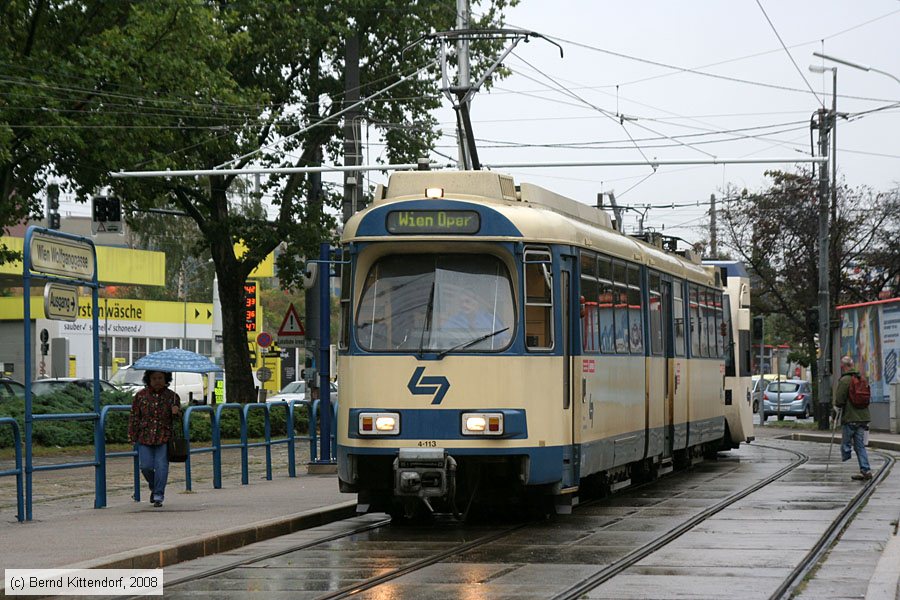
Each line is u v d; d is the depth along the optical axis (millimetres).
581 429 17875
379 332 16609
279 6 40750
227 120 39000
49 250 17219
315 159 45125
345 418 16734
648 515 18453
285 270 44938
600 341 19156
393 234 16703
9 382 39938
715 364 29281
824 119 45438
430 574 12945
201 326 81188
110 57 34031
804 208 55812
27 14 34469
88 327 72250
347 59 32000
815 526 16891
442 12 43719
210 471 27938
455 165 44125
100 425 18781
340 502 19531
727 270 33656
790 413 67062
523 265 16656
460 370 16328
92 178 35844
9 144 32875
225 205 44094
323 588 12203
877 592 11258
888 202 57375
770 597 11523
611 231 21344
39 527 16203
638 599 11453
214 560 14422
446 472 16141
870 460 30672
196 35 35094
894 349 43531
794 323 64375
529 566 13445
